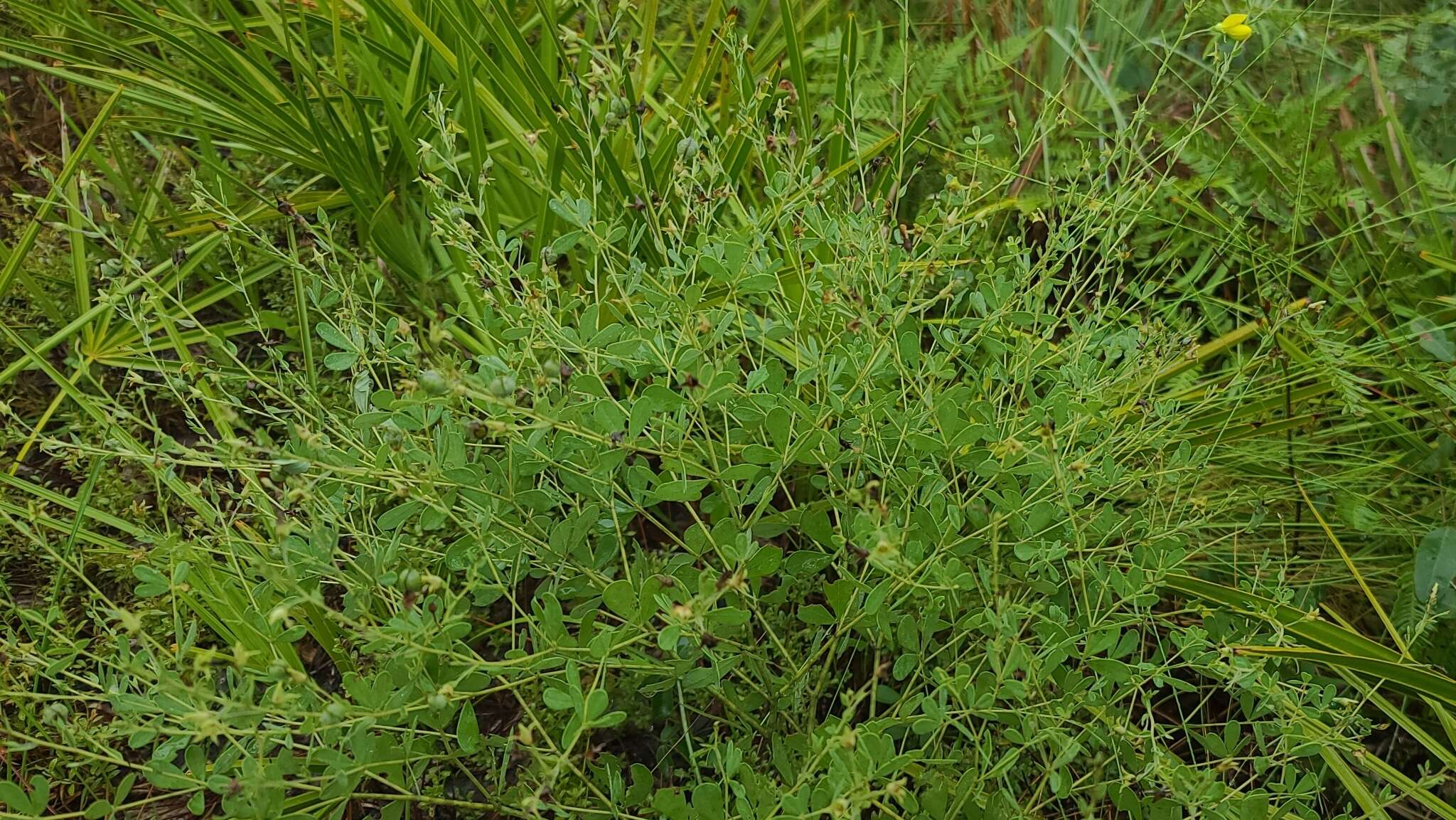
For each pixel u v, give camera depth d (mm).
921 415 363
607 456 323
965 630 339
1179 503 423
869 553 296
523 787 336
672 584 313
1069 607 382
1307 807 339
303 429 304
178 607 399
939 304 495
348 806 385
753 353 461
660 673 349
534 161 475
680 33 590
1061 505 359
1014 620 318
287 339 502
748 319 382
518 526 354
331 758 305
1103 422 395
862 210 382
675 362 341
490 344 457
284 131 479
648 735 406
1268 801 360
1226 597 372
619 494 384
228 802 295
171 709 302
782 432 336
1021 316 386
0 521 415
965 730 321
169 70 471
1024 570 369
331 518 344
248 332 516
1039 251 433
